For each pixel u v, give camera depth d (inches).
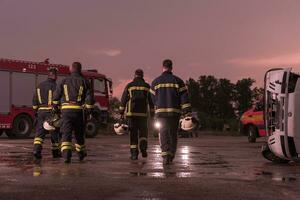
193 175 318.0
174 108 391.9
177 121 394.3
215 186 274.1
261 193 253.9
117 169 349.1
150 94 404.8
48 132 449.1
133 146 430.9
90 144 692.7
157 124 394.3
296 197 243.9
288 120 387.5
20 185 273.7
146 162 404.5
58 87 403.5
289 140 389.4
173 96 392.8
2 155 477.7
